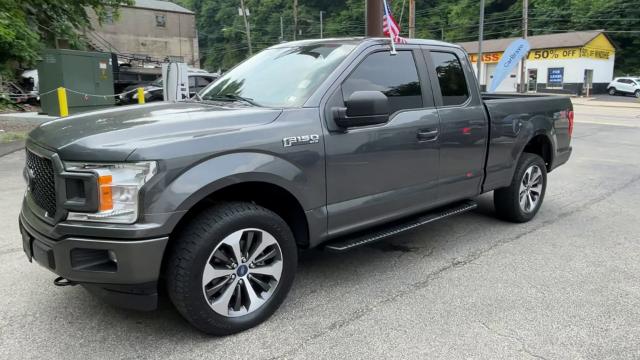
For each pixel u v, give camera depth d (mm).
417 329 3291
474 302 3688
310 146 3396
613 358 2969
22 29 14625
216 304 3072
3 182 7430
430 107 4316
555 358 2967
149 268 2787
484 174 4918
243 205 3174
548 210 6312
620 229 5520
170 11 57031
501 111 4996
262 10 69750
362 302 3684
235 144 3051
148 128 2938
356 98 3367
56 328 3270
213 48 77938
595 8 56875
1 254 4527
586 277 4160
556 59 46781
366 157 3742
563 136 6004
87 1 19203
